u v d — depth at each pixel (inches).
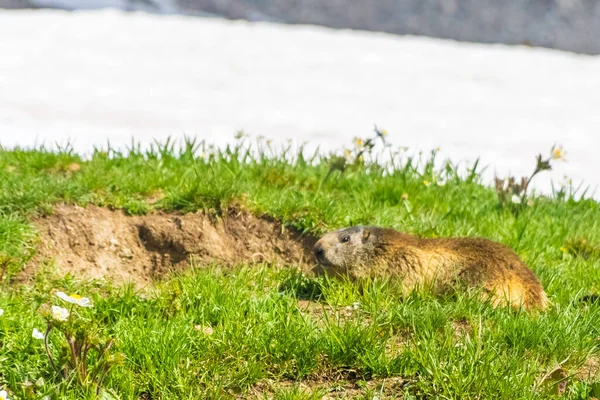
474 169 1374.3
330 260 940.0
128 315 819.4
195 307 848.9
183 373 719.7
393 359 745.6
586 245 1118.4
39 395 665.6
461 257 920.3
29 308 813.9
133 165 1214.3
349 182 1224.2
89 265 1026.1
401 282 920.3
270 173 1210.0
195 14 4446.4
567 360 760.3
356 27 4507.9
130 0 4498.0
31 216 1029.2
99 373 680.4
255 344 763.4
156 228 1073.5
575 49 4367.6
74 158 1228.5
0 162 1187.9
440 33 4485.7
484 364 714.2
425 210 1172.5
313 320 821.9
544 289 960.9
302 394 697.6
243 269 946.1
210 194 1091.9
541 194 1330.0
